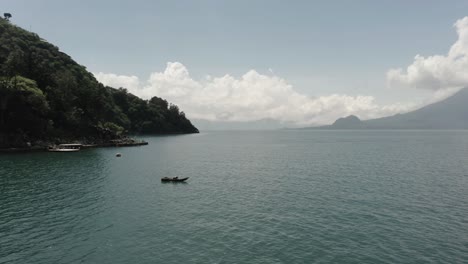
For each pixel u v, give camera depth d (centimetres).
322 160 10019
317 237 3278
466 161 9425
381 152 12738
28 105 11894
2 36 18162
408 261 2752
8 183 5859
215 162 9644
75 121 14175
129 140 16888
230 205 4512
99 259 2808
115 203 4600
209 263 2712
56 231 3456
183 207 4403
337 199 4806
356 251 2944
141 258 2823
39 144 11800
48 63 18062
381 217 3922
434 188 5550
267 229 3512
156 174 7206
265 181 6362
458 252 2928
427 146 16125
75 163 8669
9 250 2973
